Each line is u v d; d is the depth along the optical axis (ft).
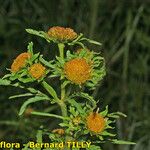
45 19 3.96
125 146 3.52
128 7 3.97
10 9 4.08
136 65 3.98
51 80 3.25
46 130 2.05
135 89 3.85
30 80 1.87
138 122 3.67
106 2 3.98
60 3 3.96
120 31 4.00
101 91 3.74
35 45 3.67
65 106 1.93
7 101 3.44
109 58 3.82
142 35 3.99
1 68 3.64
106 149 3.51
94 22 3.84
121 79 3.82
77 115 1.90
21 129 2.96
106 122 1.90
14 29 3.93
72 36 1.92
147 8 4.00
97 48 3.77
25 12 4.03
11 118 3.35
